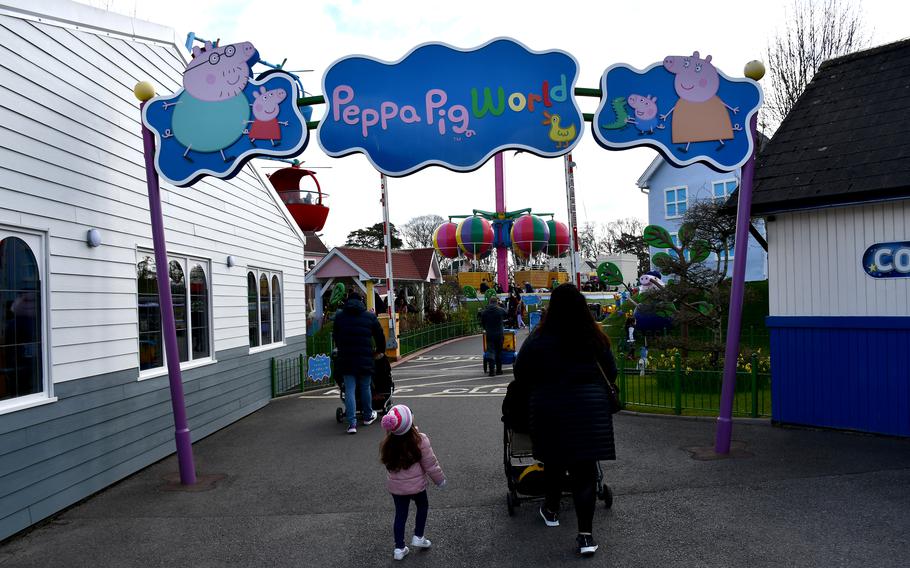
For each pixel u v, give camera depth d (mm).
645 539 4906
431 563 4664
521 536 5094
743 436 8133
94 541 5285
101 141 7109
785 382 8562
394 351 21172
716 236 14875
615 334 22625
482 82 7406
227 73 7219
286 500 6277
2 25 5547
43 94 6090
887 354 7727
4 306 5531
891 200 7555
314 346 18609
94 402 6715
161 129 7191
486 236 49094
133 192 7809
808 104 9391
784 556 4488
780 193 8312
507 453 5758
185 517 5848
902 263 7641
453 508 5844
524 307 34469
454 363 20266
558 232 50750
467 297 48219
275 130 7203
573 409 4570
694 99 7367
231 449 8633
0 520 5262
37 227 5906
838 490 5820
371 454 8031
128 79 7836
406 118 7395
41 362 5973
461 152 7406
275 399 13141
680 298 14234
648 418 9766
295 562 4770
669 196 29703
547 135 7375
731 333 7359
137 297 7785
